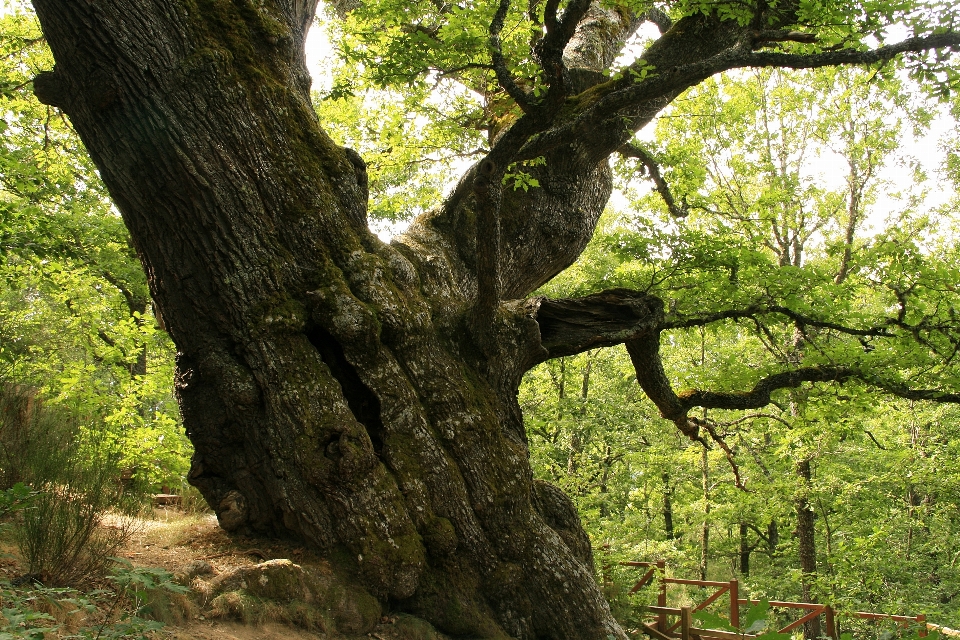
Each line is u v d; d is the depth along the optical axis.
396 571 6.02
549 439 19.94
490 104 10.08
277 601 5.41
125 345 12.33
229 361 6.24
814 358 9.81
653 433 21.09
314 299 6.26
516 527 6.75
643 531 20.98
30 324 12.92
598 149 8.80
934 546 18.39
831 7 6.15
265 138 6.27
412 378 6.71
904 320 9.83
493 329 7.18
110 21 5.74
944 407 18.34
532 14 8.30
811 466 16.30
